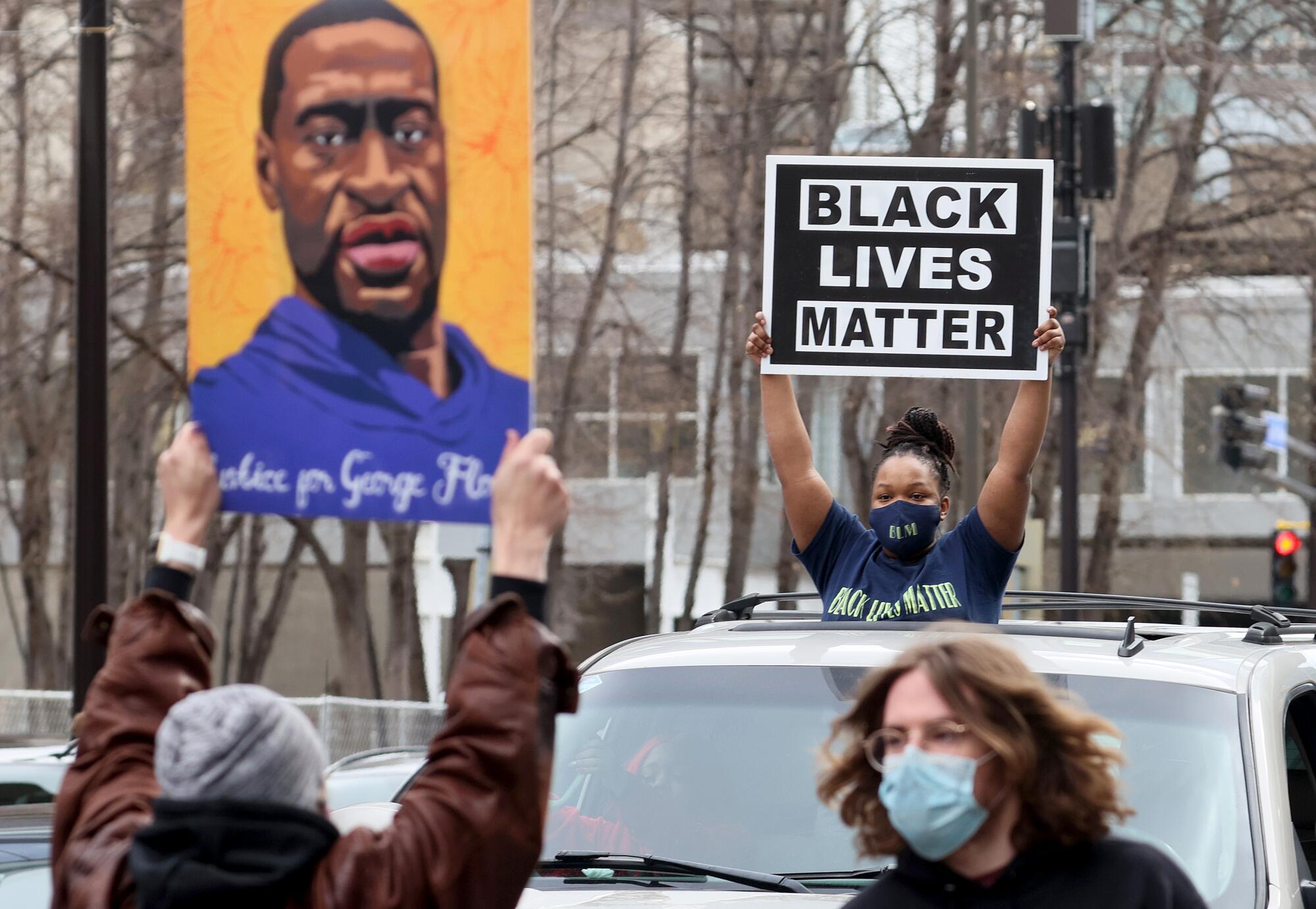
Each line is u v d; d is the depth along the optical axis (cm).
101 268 1897
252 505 464
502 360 447
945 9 3712
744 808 681
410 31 455
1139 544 5372
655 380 4072
